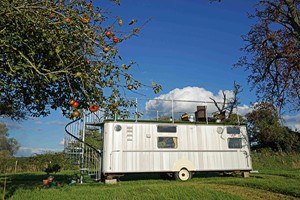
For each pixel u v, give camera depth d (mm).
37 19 4402
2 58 4277
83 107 4855
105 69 4438
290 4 15703
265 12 18281
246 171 17672
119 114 4703
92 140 17125
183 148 16453
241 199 8562
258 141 37625
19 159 28953
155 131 16109
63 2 4566
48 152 30109
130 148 15375
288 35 17453
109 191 10367
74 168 29484
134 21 4449
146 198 8664
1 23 4277
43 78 4664
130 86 4508
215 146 17203
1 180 16328
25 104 7562
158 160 15781
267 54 18297
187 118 18500
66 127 14867
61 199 8602
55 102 6078
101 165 15289
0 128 40250
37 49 4645
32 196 9219
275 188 10969
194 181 15180
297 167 28156
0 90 4570
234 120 19375
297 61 16516
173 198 8648
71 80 4832
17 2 4312
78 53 4418
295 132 35406
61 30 4488
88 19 4445
